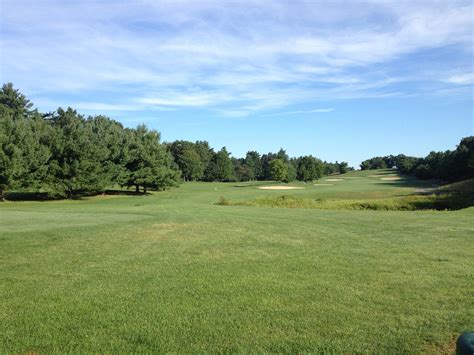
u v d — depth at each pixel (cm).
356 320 595
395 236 1407
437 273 862
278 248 1180
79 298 705
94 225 1697
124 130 6894
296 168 11669
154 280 820
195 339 534
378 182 8944
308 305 661
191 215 2177
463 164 7300
